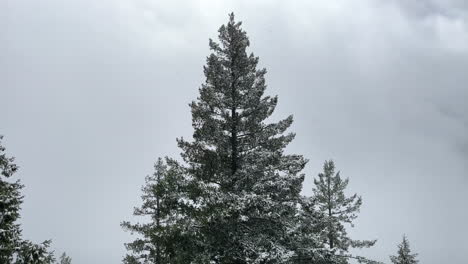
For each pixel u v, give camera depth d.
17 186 14.11
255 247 16.67
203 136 18.78
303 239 17.84
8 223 13.53
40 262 13.52
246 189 18.33
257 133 19.17
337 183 34.44
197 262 15.84
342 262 18.25
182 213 17.12
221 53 20.33
